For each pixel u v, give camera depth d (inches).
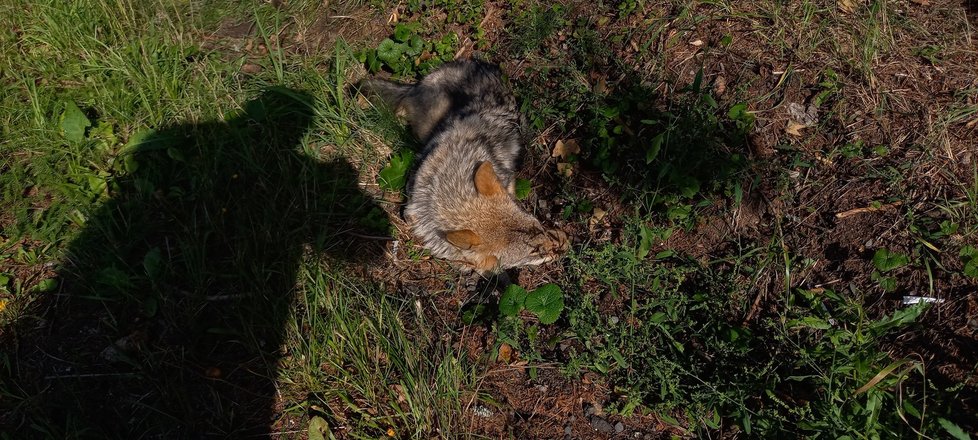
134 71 108.0
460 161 103.6
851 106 103.0
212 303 97.6
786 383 94.3
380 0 118.0
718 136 103.1
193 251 98.6
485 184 100.5
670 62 107.4
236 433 93.0
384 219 104.1
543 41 112.0
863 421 90.4
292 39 116.1
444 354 97.1
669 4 110.6
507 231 99.7
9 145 103.3
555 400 96.3
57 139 103.8
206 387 94.4
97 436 91.8
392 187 106.3
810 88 104.5
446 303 101.0
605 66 109.3
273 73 111.0
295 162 105.4
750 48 106.7
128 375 93.9
